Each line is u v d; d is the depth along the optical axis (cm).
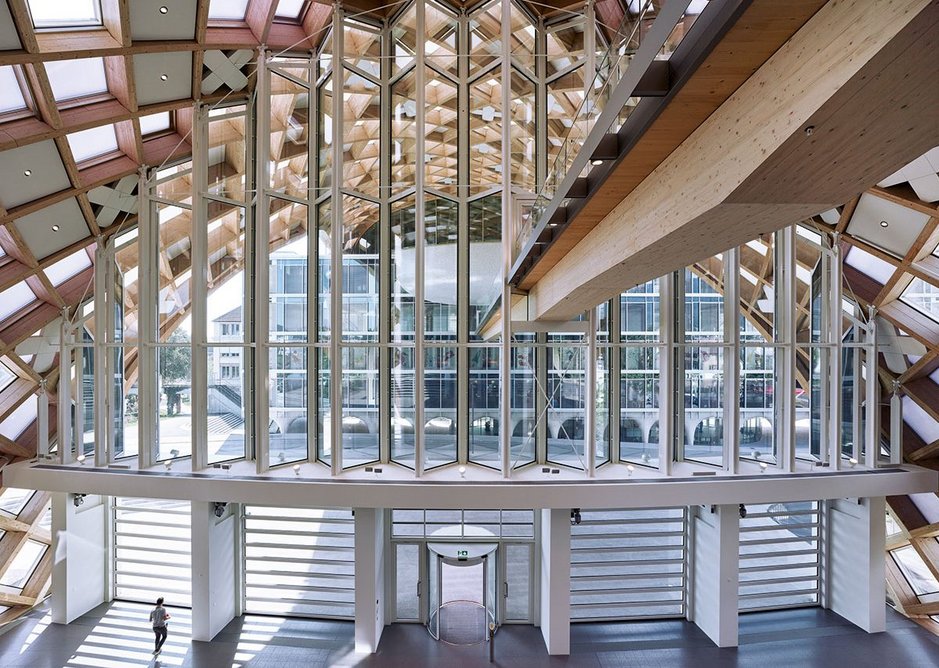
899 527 1461
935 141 317
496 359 1405
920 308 1343
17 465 1324
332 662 1152
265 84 1248
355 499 1170
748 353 1409
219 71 1245
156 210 1369
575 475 1264
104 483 1247
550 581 1190
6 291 1261
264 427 1265
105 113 1070
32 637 1254
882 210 1204
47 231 1206
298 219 1403
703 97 393
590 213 689
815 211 425
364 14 1402
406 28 1405
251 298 1422
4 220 1080
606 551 1368
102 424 1342
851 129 307
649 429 1398
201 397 1302
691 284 1419
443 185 1422
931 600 1391
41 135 978
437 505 1166
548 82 1440
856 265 1402
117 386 1418
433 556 1329
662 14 320
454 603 1431
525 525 1348
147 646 1213
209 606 1236
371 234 1422
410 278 1406
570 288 896
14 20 780
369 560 1199
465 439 1401
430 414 1397
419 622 1338
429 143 1402
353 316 1394
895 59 247
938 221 1112
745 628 1314
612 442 1409
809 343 1352
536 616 1330
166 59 1070
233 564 1351
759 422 1410
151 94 1135
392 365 1417
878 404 1341
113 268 1384
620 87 410
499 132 1414
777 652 1204
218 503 1259
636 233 586
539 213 931
